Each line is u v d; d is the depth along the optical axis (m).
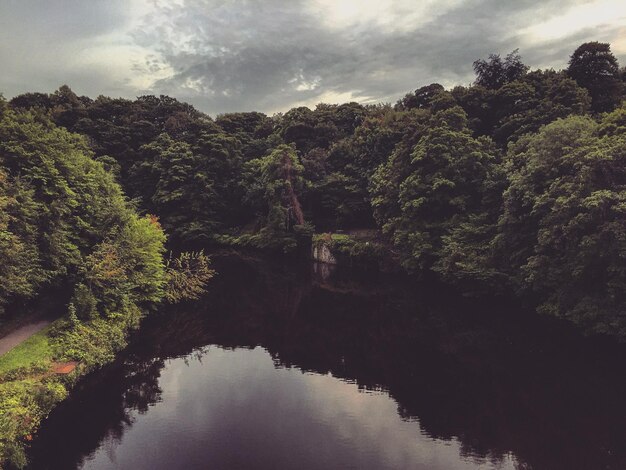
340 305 29.62
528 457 11.85
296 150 54.12
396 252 37.47
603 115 26.22
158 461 11.66
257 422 13.86
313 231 45.81
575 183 18.91
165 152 55.25
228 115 71.88
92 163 25.55
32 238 17.70
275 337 23.16
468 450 12.25
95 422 13.80
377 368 18.64
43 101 66.06
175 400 15.48
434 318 25.89
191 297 30.23
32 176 18.84
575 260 18.70
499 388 16.33
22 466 11.05
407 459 11.81
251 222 56.12
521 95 38.03
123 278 21.38
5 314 18.97
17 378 14.41
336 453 12.10
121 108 65.12
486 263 25.47
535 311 24.70
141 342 21.83
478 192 30.28
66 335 17.67
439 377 17.52
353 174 46.38
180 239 54.47
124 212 24.42
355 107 63.31
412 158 33.44
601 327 17.98
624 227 16.61
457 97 43.56
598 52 40.00
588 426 13.46
